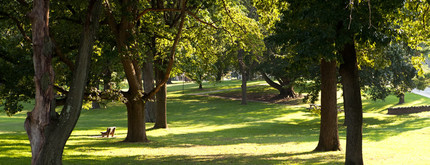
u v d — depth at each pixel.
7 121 38.84
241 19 24.88
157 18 22.55
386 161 14.86
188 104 57.47
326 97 18.20
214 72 27.00
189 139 24.72
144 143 21.38
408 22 14.23
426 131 29.06
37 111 10.17
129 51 18.12
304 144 22.11
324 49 10.76
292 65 12.45
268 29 18.59
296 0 12.12
